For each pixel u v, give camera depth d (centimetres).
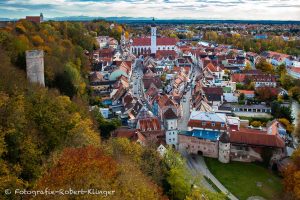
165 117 13950
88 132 9000
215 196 8744
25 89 9800
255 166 11969
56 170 5394
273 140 11994
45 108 8350
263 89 19775
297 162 10262
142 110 14900
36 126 7700
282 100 19562
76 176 5181
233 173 11531
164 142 12950
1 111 6838
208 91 18900
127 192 5709
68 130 8381
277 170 11662
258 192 10438
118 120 14562
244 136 12300
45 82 13375
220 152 12300
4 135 6328
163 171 9144
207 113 13725
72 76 15262
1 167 5784
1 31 15200
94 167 5531
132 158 8750
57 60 15838
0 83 9094
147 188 6319
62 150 6994
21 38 16288
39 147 7256
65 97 11125
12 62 13050
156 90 19600
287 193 9675
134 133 12344
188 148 13100
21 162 6444
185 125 15688
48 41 19412
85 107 13938
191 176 10150
